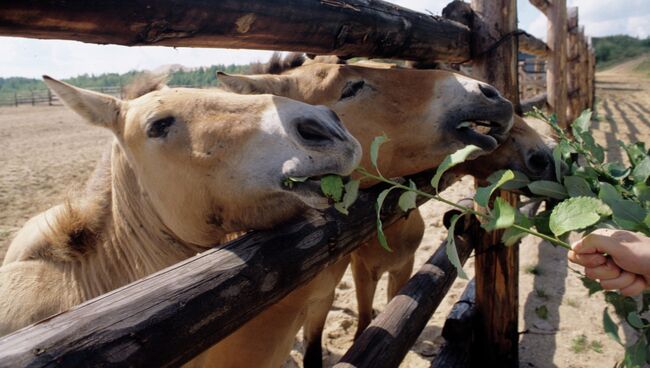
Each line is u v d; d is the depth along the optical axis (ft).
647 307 6.32
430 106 7.82
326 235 6.17
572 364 12.26
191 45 5.42
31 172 32.63
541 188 6.91
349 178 6.31
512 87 10.21
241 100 6.10
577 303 15.12
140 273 7.36
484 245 10.84
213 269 4.55
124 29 4.50
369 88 7.83
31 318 7.02
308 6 6.18
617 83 126.41
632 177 7.07
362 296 12.66
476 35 10.14
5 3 3.69
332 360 12.81
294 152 5.45
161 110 6.20
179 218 6.64
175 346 3.82
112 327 3.50
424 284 9.14
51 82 6.53
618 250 4.40
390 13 7.78
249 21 5.47
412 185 5.24
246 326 8.02
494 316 11.10
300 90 7.79
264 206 5.84
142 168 6.65
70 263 7.53
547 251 19.02
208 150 5.86
